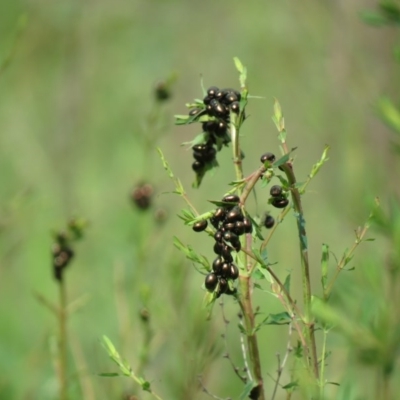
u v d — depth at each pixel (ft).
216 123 13.66
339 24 33.22
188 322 19.62
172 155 40.29
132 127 45.27
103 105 47.11
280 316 12.95
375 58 31.30
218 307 23.89
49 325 27.66
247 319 13.17
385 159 28.76
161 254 24.77
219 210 12.23
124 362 13.99
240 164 13.41
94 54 47.42
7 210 26.12
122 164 43.73
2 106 43.45
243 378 13.60
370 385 16.53
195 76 46.75
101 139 45.57
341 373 17.49
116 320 27.17
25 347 27.27
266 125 41.68
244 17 45.96
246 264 13.19
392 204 13.29
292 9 38.34
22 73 46.37
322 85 35.27
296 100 40.01
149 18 48.75
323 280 13.14
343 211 30.76
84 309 27.58
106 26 48.14
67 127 43.14
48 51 47.16
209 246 30.83
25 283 31.37
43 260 32.04
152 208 26.32
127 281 25.94
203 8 47.60
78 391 20.51
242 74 13.48
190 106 13.67
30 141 41.37
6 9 48.01
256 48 44.09
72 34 46.68
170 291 21.22
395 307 12.35
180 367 19.24
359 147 30.99
